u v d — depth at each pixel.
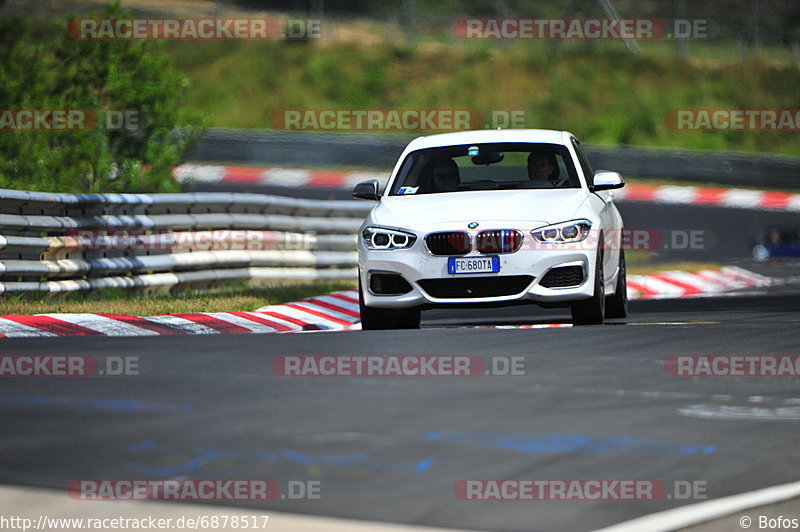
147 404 18.38
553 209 33.38
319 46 161.12
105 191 54.19
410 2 164.25
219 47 159.12
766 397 19.86
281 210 57.94
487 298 32.62
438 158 36.88
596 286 33.50
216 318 38.09
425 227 32.97
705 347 26.44
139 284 45.84
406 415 17.41
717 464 14.66
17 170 51.59
